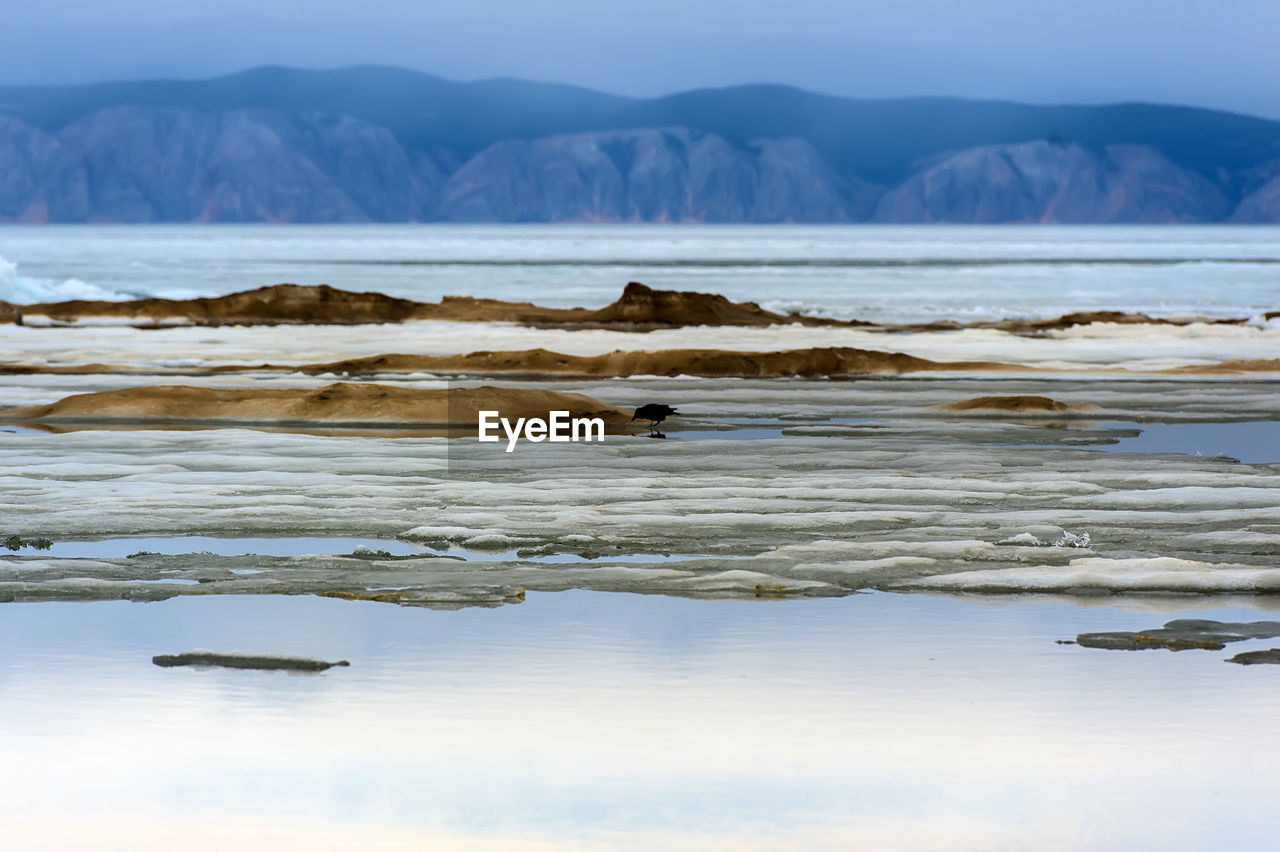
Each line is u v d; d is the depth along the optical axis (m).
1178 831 9.68
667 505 22.72
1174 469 27.08
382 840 9.51
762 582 17.19
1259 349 65.50
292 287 86.19
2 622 15.27
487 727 11.77
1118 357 61.59
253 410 35.81
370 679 13.13
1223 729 11.74
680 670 13.41
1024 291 124.62
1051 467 27.36
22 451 28.78
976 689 12.79
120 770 10.80
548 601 16.36
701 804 10.09
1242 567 17.81
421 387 45.16
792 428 34.78
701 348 65.44
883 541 19.44
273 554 19.05
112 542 19.89
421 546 19.77
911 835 9.59
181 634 14.74
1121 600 16.53
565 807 10.08
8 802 10.16
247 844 9.45
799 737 11.53
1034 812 9.98
